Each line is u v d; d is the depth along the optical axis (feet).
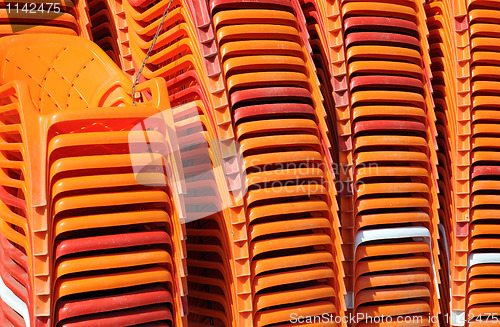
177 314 7.77
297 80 9.20
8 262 7.91
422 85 10.69
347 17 10.39
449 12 11.43
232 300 8.69
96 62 9.93
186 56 9.32
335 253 9.48
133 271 7.42
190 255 9.96
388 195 10.70
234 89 9.00
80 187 7.04
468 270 11.27
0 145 7.91
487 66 11.25
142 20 10.57
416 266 10.28
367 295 9.98
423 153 10.62
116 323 7.19
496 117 11.27
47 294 6.81
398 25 10.49
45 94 9.67
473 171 11.25
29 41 9.75
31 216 6.81
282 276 8.82
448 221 11.80
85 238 7.12
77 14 11.17
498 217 11.28
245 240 8.49
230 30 8.74
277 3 9.30
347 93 9.98
